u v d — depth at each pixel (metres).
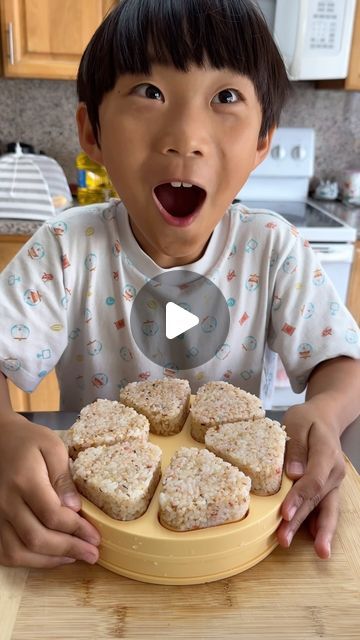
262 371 0.84
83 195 1.78
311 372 0.75
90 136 0.66
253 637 0.40
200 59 0.52
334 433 0.57
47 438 0.52
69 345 0.80
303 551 0.48
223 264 0.79
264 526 0.45
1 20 1.60
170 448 0.55
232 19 0.55
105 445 0.51
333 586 0.45
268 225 0.80
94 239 0.77
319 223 1.74
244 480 0.46
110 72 0.56
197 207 0.59
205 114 0.54
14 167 1.55
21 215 1.54
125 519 0.45
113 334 0.79
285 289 0.78
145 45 0.53
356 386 0.68
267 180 2.09
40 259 0.75
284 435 0.53
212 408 0.57
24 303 0.72
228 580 0.45
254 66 0.56
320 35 1.72
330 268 1.70
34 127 2.01
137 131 0.55
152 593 0.44
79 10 1.61
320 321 0.76
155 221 0.58
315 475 0.50
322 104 2.10
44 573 0.45
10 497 0.47
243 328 0.81
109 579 0.45
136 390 0.61
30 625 0.41
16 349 0.70
